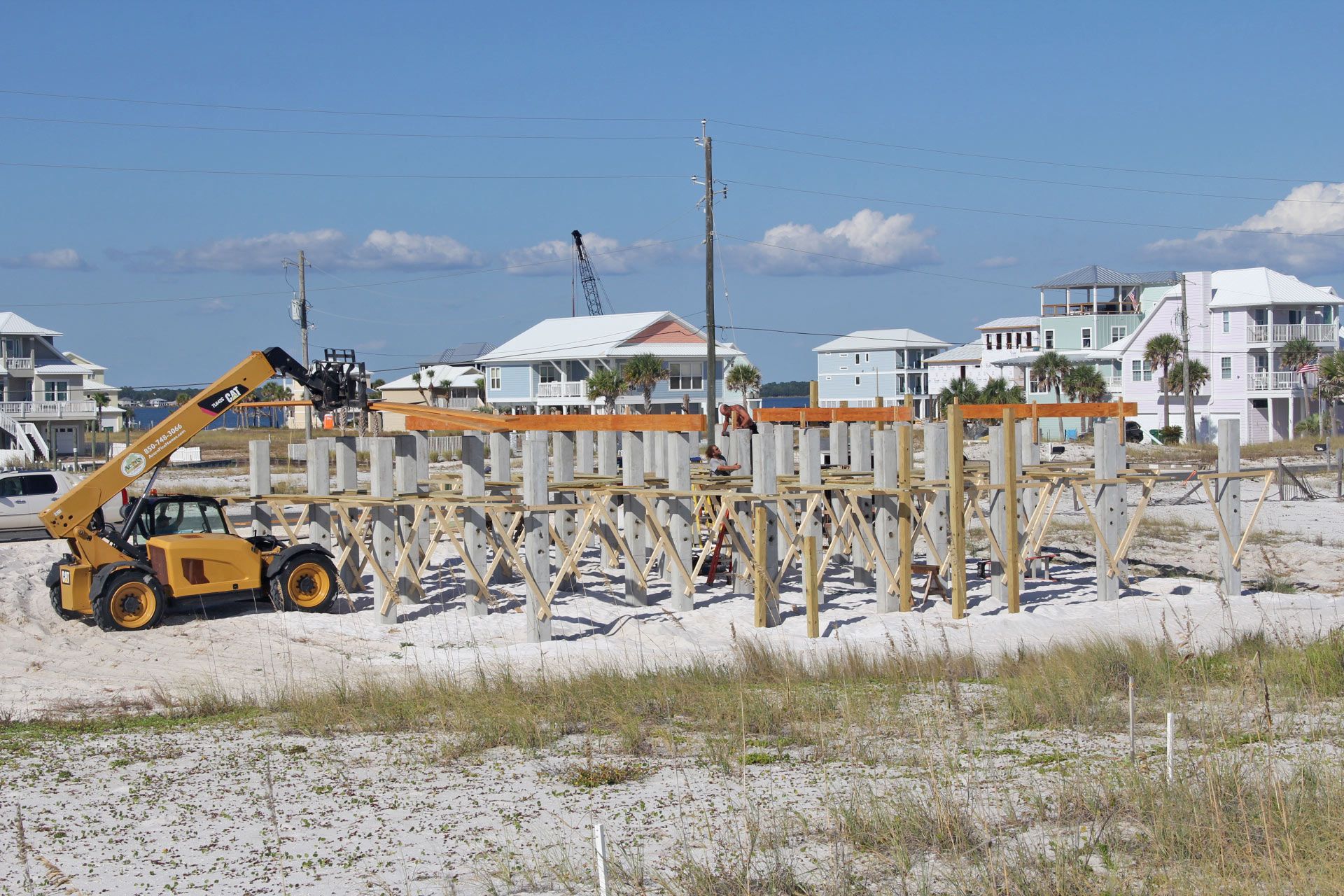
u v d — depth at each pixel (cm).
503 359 11619
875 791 1344
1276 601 2909
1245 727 1619
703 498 3325
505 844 1240
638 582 2902
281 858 1218
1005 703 1814
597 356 11006
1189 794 1180
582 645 2497
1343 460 5975
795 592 3125
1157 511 5025
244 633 2633
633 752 1627
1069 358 12100
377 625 2755
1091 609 2841
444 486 3338
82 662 2370
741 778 1435
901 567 2773
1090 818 1213
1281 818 1095
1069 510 5128
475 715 1803
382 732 1788
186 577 2728
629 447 2902
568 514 3372
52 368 10806
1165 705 1734
